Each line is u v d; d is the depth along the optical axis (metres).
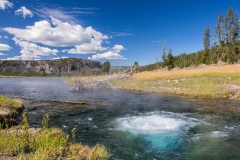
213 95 29.75
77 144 9.37
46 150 7.12
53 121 15.06
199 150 9.91
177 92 33.91
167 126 13.99
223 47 77.50
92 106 21.73
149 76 56.53
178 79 43.94
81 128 13.38
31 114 17.22
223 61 77.19
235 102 24.77
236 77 38.03
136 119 15.91
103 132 12.58
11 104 16.27
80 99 27.25
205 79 40.22
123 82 51.03
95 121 15.26
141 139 11.40
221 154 9.45
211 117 16.73
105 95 32.06
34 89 43.69
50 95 31.89
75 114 17.64
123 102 24.77
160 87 39.94
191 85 37.66
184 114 17.94
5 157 6.41
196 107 21.50
